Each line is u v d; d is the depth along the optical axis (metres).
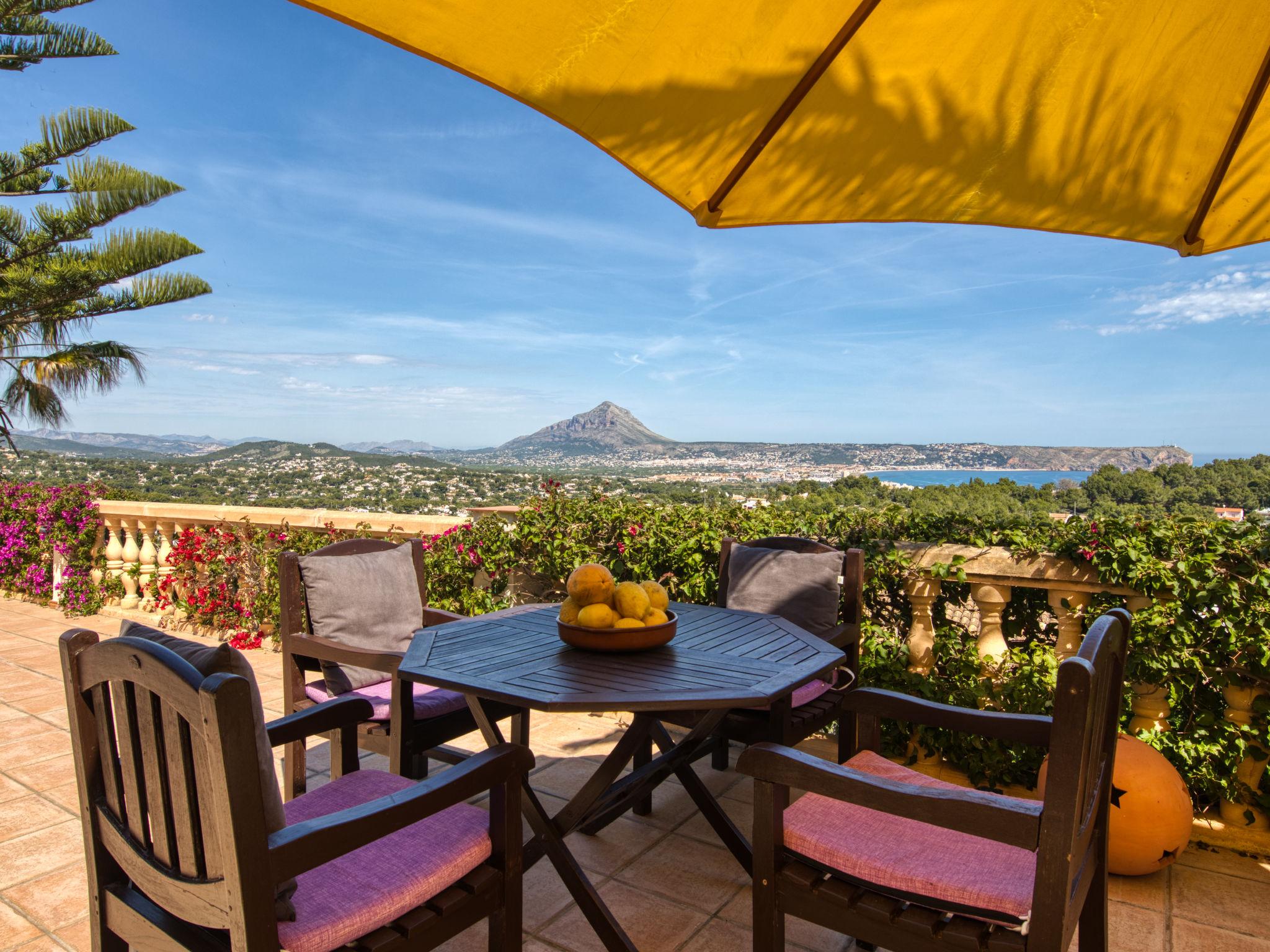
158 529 6.70
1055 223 1.79
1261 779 2.85
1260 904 2.50
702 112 1.47
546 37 1.28
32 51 11.23
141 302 12.60
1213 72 1.44
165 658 1.32
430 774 3.46
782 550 3.43
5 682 4.71
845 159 1.62
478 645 2.45
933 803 1.51
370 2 1.20
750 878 2.58
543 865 2.67
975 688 3.28
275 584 5.57
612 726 4.12
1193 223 1.73
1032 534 3.32
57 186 12.18
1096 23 1.37
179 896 1.39
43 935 2.26
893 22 1.35
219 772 1.26
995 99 1.51
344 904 1.48
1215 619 2.81
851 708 2.25
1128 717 3.01
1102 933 1.84
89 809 1.57
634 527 4.29
